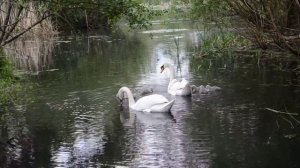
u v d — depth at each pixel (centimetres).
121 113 1417
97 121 1333
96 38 3897
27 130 1270
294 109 1338
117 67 2289
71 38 3962
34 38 3800
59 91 1755
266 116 1288
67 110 1460
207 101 1502
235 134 1152
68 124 1309
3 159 1056
